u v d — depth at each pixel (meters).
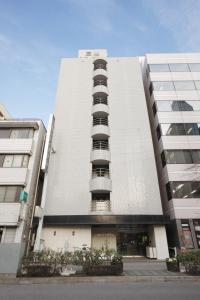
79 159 20.02
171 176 18.88
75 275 8.98
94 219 16.34
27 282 8.14
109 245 17.38
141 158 20.17
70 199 18.00
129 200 18.05
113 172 19.41
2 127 17.95
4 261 8.71
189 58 25.67
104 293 6.66
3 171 16.08
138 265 12.81
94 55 29.62
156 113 22.53
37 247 14.90
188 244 16.23
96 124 22.44
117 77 25.62
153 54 26.17
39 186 18.86
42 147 19.42
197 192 18.11
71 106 23.23
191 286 7.61
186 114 22.05
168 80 24.23
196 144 20.36
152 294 6.54
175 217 17.23
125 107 23.25
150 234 17.72
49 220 16.33
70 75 25.86
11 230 14.52
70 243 16.14
